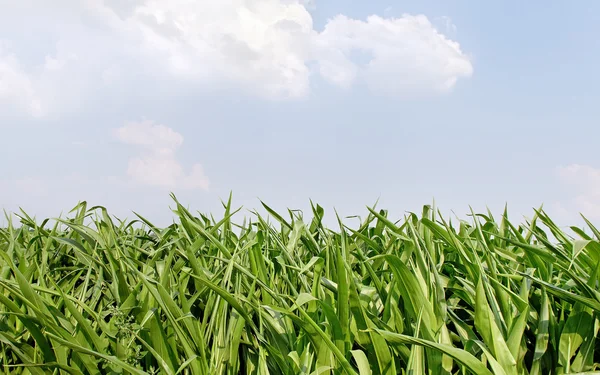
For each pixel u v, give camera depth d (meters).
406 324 1.38
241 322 1.41
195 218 2.20
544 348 1.19
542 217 1.64
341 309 1.24
